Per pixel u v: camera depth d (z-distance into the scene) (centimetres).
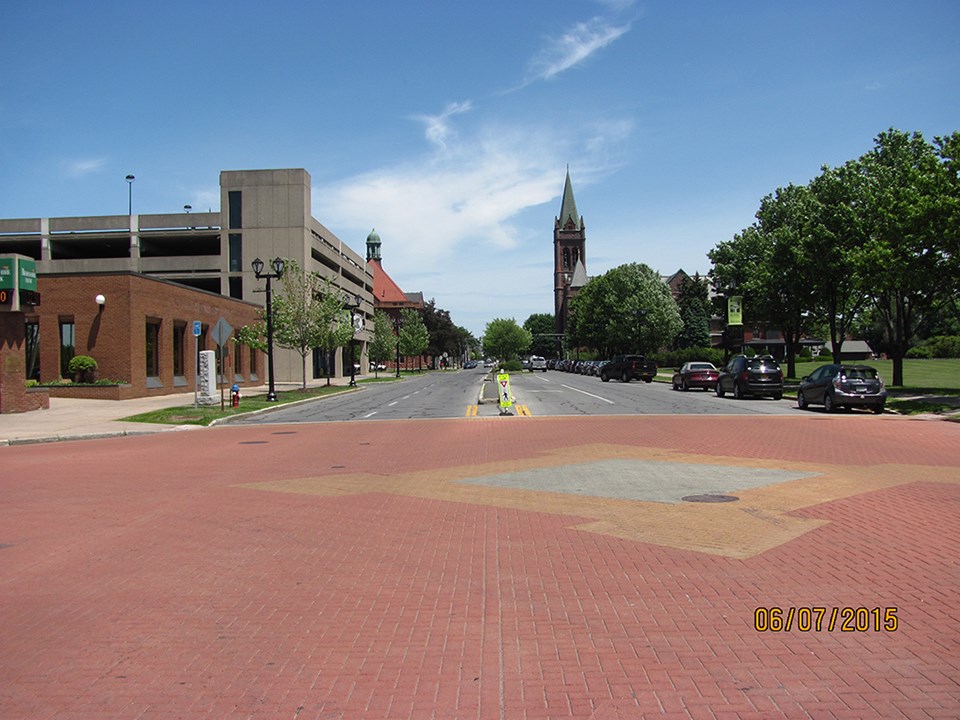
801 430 1845
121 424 2308
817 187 4062
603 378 5709
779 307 4231
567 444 1608
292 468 1327
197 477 1242
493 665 457
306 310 4128
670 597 574
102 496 1071
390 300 12950
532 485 1091
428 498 1005
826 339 10888
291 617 552
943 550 694
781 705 399
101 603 593
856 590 582
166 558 724
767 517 844
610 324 8219
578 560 684
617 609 550
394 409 2948
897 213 2870
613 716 391
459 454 1474
